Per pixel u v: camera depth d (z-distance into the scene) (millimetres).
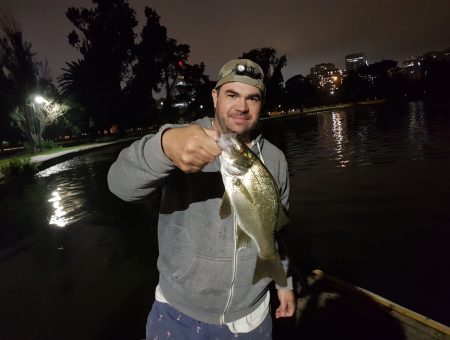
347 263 5461
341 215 7719
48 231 8539
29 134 30109
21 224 9359
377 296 3850
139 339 4090
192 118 66438
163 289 2078
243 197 1736
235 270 1943
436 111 40344
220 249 1918
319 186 10703
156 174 1509
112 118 49719
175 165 1500
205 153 1344
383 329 3363
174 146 1393
